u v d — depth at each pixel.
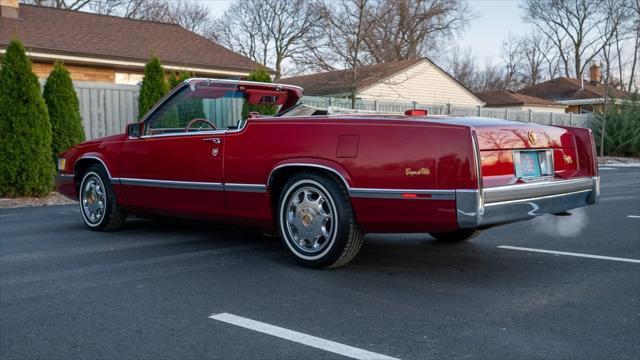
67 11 18.50
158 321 3.68
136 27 19.22
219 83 6.06
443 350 3.19
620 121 26.22
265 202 5.11
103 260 5.39
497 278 4.73
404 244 6.14
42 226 7.39
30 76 10.16
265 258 5.43
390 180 4.38
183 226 7.31
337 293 4.27
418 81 27.91
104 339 3.38
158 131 6.37
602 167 19.94
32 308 3.96
